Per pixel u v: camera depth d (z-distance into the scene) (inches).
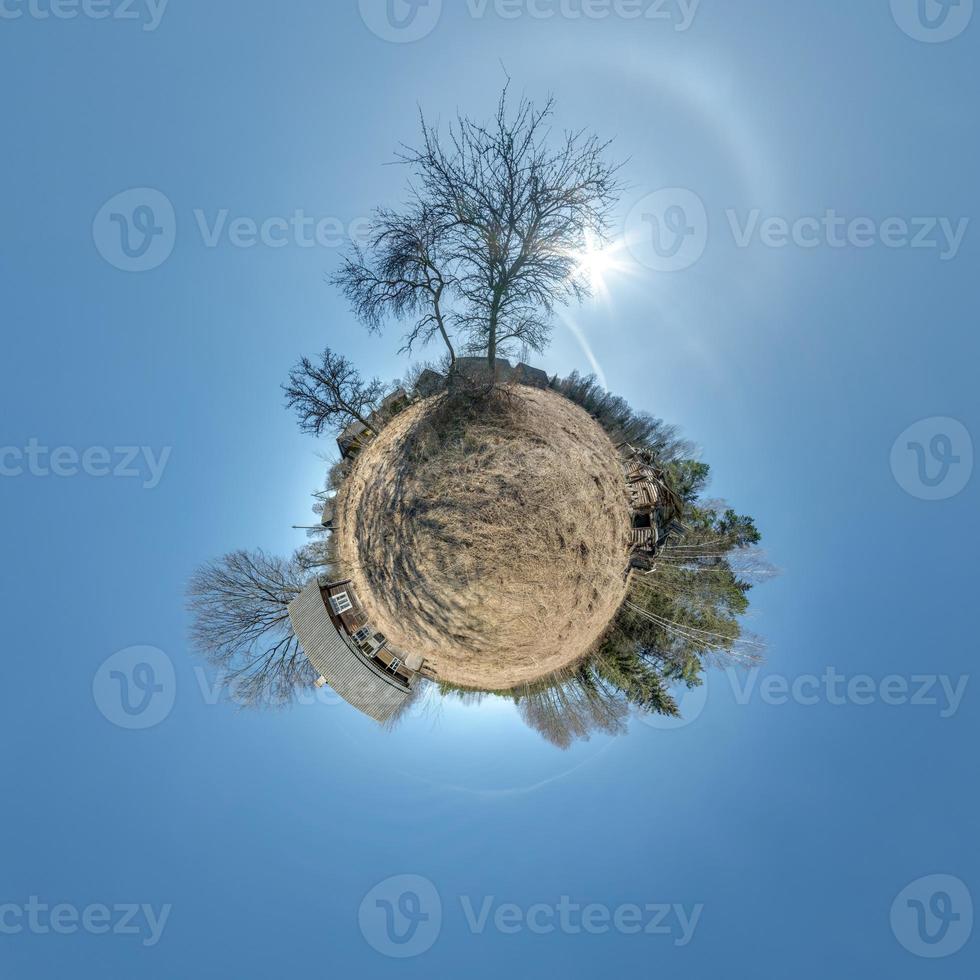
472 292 436.8
